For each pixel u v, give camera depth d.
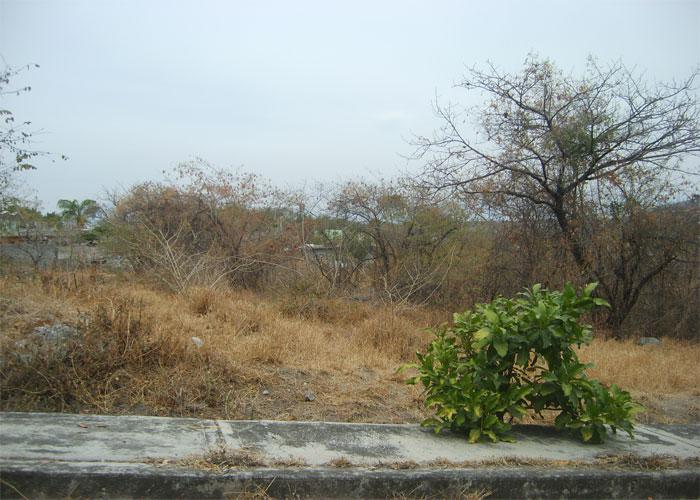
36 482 3.46
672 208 13.77
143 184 14.95
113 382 5.32
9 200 11.20
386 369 7.35
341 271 13.91
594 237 13.34
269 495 3.82
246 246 14.73
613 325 13.85
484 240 14.32
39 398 4.89
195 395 5.43
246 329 7.98
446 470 4.20
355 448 4.51
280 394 5.88
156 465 3.79
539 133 13.58
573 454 4.75
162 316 7.43
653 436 5.45
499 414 5.20
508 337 4.87
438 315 11.83
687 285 13.91
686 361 9.99
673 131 12.99
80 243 12.08
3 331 5.69
